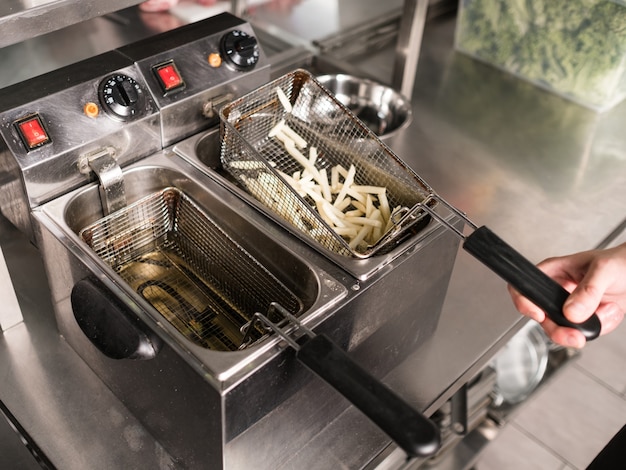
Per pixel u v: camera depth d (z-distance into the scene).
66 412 1.23
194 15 2.04
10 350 1.32
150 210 1.36
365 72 2.00
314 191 1.38
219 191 1.30
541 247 1.60
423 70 2.20
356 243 1.29
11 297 1.32
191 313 1.34
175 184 1.36
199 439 1.08
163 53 1.35
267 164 1.26
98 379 1.29
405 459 1.43
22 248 1.53
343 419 1.27
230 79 1.42
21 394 1.25
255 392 1.02
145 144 1.35
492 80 2.19
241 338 1.30
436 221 1.27
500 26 2.15
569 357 2.02
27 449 1.25
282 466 1.20
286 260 1.22
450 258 1.32
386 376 1.34
